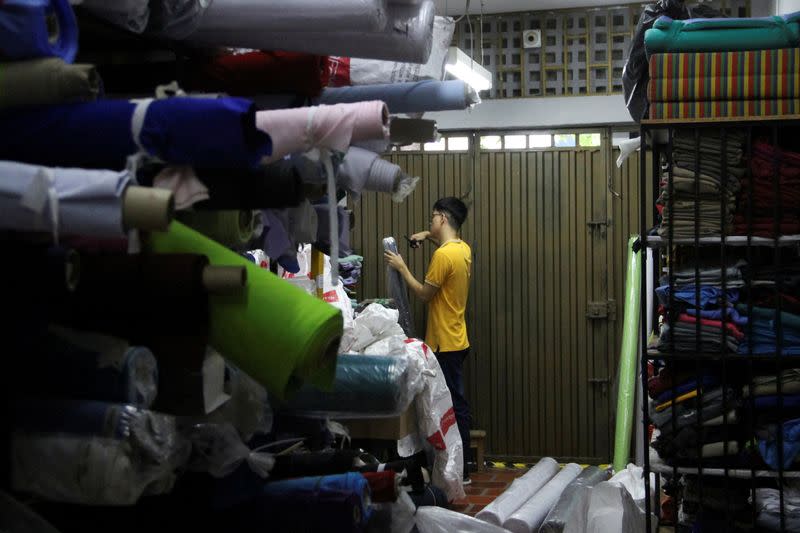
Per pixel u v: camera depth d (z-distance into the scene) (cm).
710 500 348
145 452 136
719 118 322
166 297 136
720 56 322
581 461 671
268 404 182
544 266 675
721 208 324
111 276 135
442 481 475
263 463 170
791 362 336
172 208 121
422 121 217
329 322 141
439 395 479
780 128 338
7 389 136
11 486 136
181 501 167
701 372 333
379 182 197
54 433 133
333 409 194
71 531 161
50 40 132
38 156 134
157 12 166
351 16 160
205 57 190
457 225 633
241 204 152
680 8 374
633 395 604
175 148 131
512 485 498
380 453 452
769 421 324
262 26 167
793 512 329
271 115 151
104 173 119
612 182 664
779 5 516
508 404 681
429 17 174
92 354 135
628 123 654
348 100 209
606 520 355
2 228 122
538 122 663
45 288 130
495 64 668
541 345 676
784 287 330
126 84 188
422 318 692
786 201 322
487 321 683
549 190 674
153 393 140
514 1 637
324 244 215
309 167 164
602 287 667
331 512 181
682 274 334
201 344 142
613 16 650
